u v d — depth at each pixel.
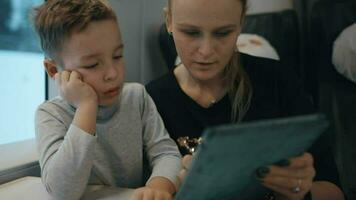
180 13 0.86
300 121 0.49
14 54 1.32
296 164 0.59
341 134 1.48
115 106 0.96
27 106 1.33
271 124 0.47
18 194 0.86
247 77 1.07
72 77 0.82
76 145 0.76
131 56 1.67
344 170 1.36
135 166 1.00
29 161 1.04
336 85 1.70
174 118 1.08
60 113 0.89
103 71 0.81
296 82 1.14
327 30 1.79
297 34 1.97
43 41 0.88
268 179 0.59
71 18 0.80
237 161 0.51
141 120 1.03
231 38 0.89
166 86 1.12
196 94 1.08
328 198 0.92
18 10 1.34
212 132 0.43
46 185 0.78
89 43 0.79
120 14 1.57
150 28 1.79
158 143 1.00
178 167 0.91
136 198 0.75
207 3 0.83
